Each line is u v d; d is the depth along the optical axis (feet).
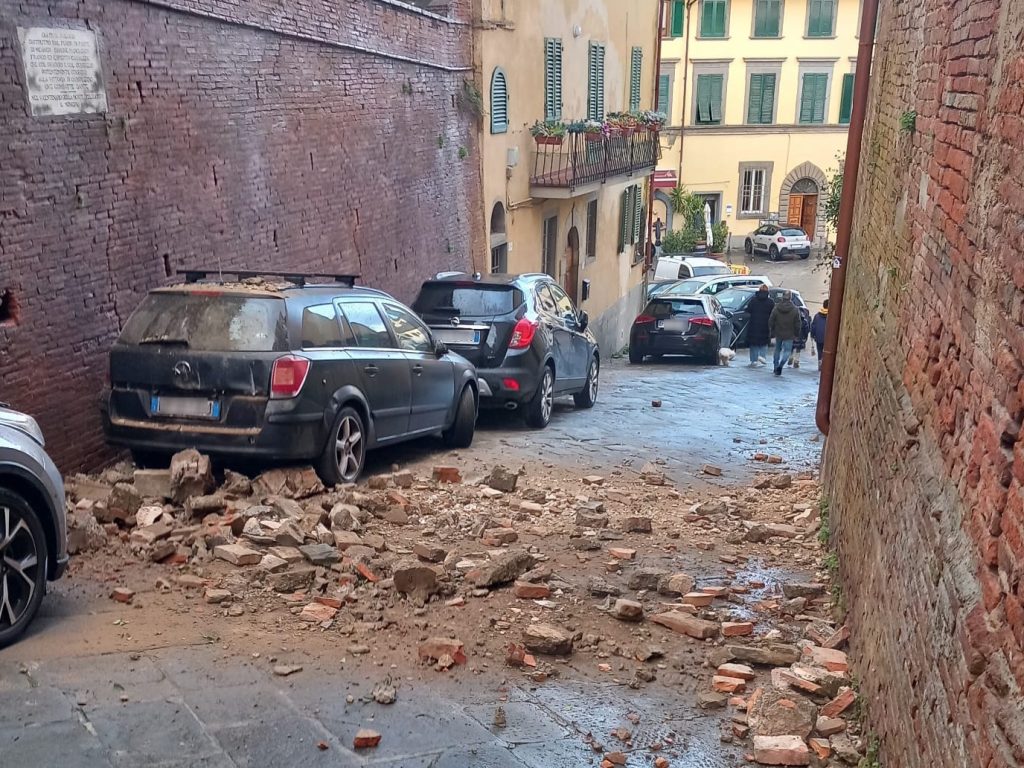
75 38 28.86
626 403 56.44
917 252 17.08
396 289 53.62
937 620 11.58
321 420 27.73
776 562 25.79
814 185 179.63
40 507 17.92
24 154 27.07
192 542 22.81
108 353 29.25
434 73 57.82
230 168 37.47
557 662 18.49
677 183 177.27
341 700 16.14
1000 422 10.16
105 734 14.38
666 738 15.71
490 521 27.35
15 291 26.89
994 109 11.95
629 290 105.50
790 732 15.62
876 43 32.27
